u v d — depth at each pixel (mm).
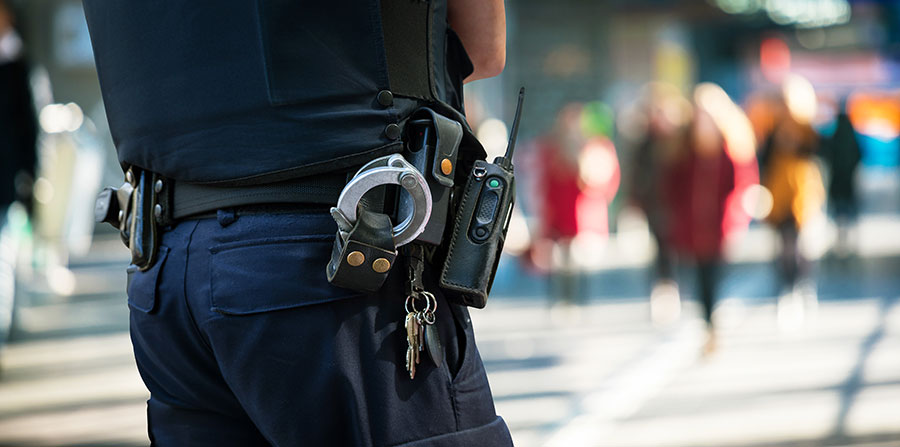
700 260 8430
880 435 5633
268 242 1725
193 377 1854
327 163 1712
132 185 1926
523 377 7355
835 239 15609
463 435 1786
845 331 9148
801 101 10039
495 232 1828
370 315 1731
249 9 1721
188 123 1769
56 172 12703
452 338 1828
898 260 14508
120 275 13203
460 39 2043
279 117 1716
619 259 16578
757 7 22938
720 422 5957
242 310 1714
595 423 5949
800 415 6129
